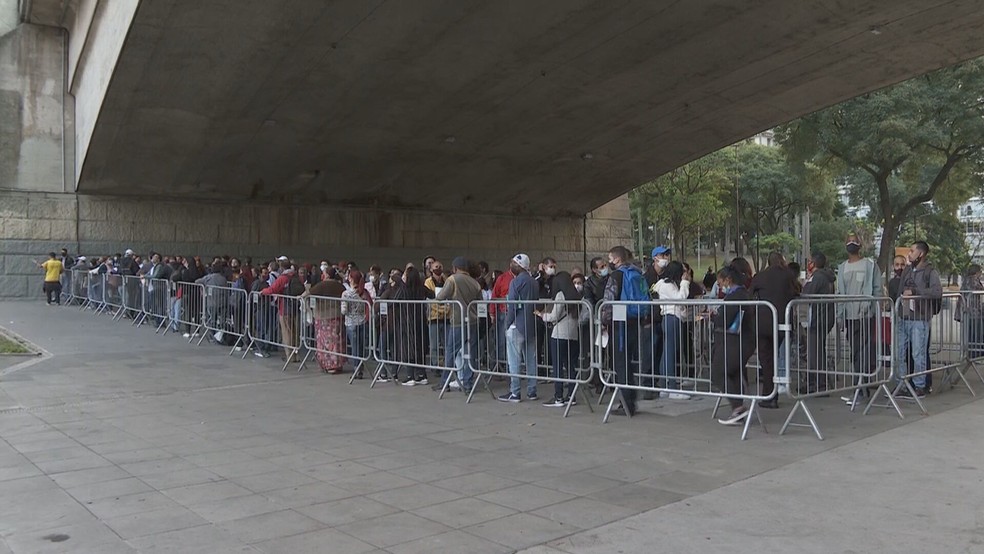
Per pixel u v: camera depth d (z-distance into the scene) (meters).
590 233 38.75
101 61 19.98
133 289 19.22
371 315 11.23
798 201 53.44
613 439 7.25
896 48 19.86
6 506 5.08
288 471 6.05
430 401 9.65
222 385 10.85
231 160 24.97
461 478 5.82
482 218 34.50
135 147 22.81
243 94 20.44
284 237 28.92
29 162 24.45
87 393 9.94
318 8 16.23
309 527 4.64
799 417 8.20
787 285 8.20
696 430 7.64
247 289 15.91
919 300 9.47
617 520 4.74
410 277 11.55
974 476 5.64
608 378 8.51
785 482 5.56
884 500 5.05
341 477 5.86
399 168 28.42
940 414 8.23
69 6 23.42
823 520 4.66
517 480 5.76
